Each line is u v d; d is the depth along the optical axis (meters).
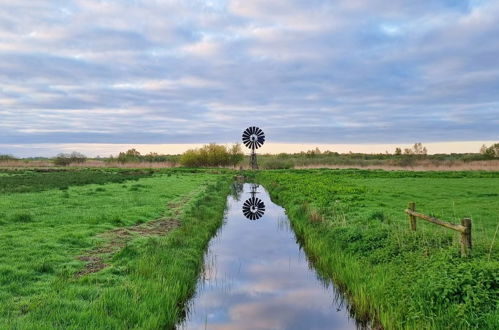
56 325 6.96
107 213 18.45
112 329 7.20
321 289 11.70
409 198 25.09
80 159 76.44
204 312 9.88
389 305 8.63
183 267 11.70
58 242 12.95
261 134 75.62
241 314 9.78
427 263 9.61
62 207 20.02
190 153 79.75
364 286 9.90
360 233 13.82
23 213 16.78
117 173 53.06
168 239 14.35
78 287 9.04
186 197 27.19
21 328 6.70
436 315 7.54
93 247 12.84
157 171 60.91
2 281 9.16
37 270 10.12
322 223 17.12
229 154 80.88
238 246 16.78
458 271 8.37
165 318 8.27
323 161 80.06
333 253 13.19
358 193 27.14
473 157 78.31
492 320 6.79
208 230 18.11
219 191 33.69
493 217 17.59
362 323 9.28
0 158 80.50
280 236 18.83
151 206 21.88
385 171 55.50
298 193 28.41
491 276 7.90
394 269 10.20
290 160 80.00
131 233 15.16
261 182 48.34
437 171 54.81
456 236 11.52
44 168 64.69
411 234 12.24
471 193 27.50
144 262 10.89
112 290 8.78
